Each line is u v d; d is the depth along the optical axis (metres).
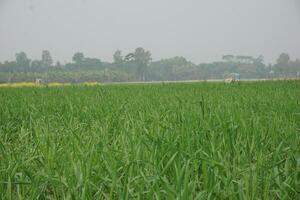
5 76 114.44
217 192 3.45
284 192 3.58
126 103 9.78
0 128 7.36
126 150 4.61
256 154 4.48
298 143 5.03
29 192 3.77
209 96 12.34
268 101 9.50
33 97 14.30
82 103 10.34
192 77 157.88
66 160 4.19
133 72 149.25
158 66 157.62
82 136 5.85
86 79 122.12
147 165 4.17
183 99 11.13
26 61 160.62
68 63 157.75
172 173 4.08
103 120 7.22
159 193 3.33
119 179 3.69
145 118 7.07
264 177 3.78
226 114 6.64
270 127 5.67
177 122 6.31
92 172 3.92
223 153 4.66
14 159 4.57
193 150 4.54
